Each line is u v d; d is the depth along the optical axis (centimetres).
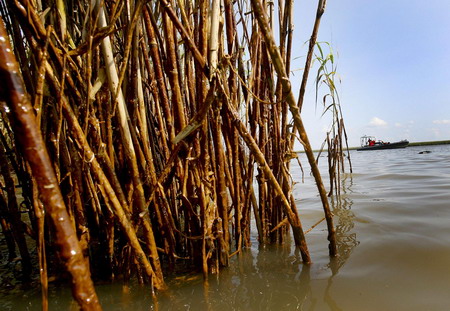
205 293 127
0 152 137
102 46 102
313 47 150
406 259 148
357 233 199
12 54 52
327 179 546
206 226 133
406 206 262
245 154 176
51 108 99
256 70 159
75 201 120
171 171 137
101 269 146
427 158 950
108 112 116
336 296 119
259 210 186
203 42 115
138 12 93
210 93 110
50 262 162
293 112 125
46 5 109
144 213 117
